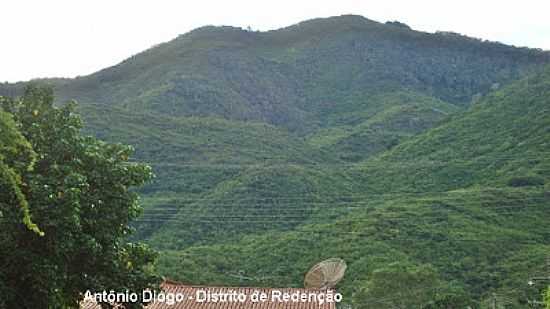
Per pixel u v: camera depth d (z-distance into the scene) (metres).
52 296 16.06
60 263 16.33
